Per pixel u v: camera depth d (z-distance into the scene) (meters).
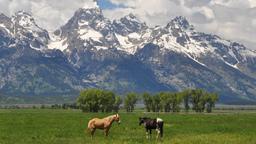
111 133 72.81
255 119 134.50
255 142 57.78
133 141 59.34
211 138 61.91
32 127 85.19
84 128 82.94
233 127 92.75
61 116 143.50
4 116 135.88
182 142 56.59
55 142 58.28
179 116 161.12
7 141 58.66
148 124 64.38
